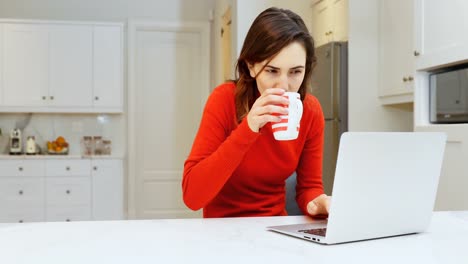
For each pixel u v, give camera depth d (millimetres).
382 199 997
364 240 1002
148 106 5418
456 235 1070
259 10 3736
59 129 5242
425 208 1084
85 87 5039
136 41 5375
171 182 5441
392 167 1001
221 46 5078
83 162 4848
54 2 5230
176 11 5406
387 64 3123
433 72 2344
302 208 1497
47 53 4973
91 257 837
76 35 5016
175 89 5469
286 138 1059
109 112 5102
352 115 3242
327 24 3748
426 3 2260
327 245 947
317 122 1512
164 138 5445
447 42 2111
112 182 4902
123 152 5344
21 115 5184
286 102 1046
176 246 920
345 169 927
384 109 3266
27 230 1079
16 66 4930
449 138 2086
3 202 4711
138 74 5395
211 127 1378
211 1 5445
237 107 1396
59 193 4805
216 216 1502
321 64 3449
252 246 926
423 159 1055
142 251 880
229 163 1206
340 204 935
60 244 938
